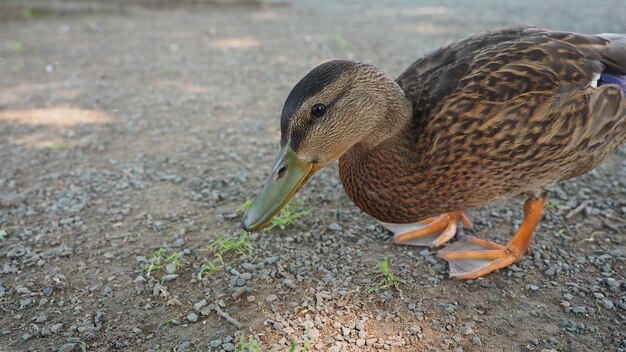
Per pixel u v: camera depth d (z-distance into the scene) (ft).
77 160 2.45
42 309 1.71
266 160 2.42
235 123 2.77
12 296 1.75
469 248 1.90
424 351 1.58
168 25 5.24
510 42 1.77
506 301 1.73
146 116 2.88
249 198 2.17
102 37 4.69
